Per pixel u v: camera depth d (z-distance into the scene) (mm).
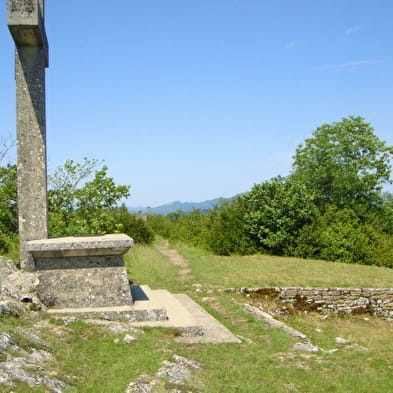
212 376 5773
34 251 8000
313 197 22641
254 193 22828
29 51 9180
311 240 21172
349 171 27719
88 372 5305
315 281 14953
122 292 8453
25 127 9133
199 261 19547
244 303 12297
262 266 17625
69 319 7254
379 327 12344
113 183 16266
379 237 22234
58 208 15711
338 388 5941
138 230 26078
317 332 10852
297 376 6277
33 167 9133
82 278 8320
